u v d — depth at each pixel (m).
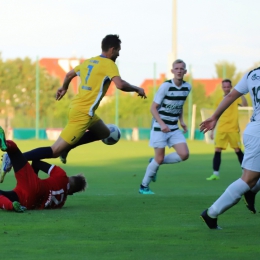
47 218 14.66
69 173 32.53
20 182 15.77
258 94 12.98
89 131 18.69
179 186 26.14
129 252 10.95
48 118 88.62
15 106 96.50
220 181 28.73
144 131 87.56
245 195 15.91
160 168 37.25
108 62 17.34
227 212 16.28
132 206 17.34
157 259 10.41
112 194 21.69
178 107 22.50
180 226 13.81
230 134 29.84
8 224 13.77
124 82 17.11
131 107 89.00
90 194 21.61
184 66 22.20
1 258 10.37
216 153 29.84
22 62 97.38
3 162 16.72
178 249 11.27
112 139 19.30
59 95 19.03
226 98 13.52
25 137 86.00
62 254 10.74
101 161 42.22
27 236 12.43
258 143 12.80
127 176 30.84
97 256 10.60
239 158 30.48
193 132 83.06
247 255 10.79
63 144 17.36
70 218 14.77
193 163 41.59
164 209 16.73
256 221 14.68
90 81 17.39
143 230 13.25
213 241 12.05
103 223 14.14
